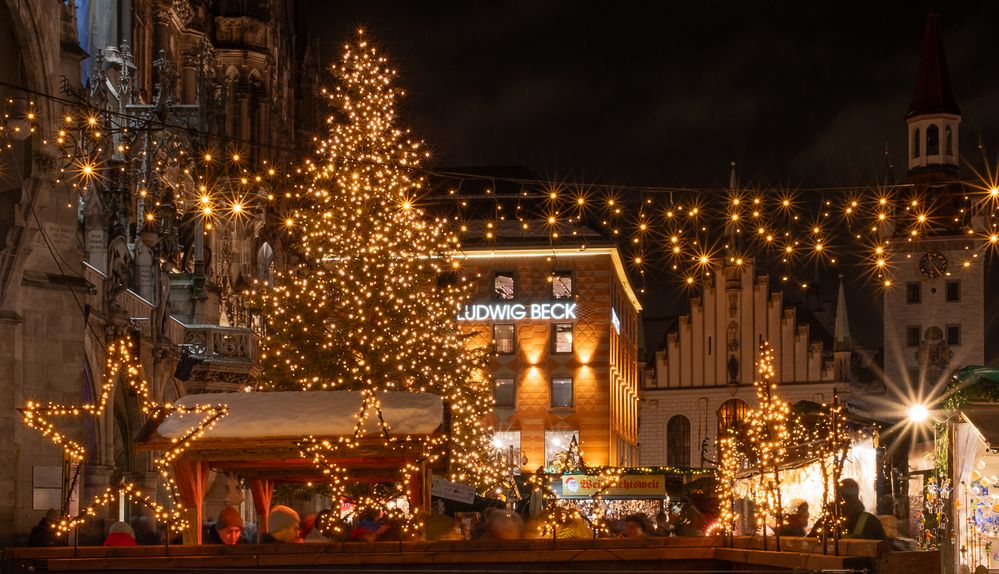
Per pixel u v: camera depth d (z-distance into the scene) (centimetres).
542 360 7700
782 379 9662
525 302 7731
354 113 3694
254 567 1202
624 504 4941
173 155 4216
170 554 1219
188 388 3925
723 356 9875
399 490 1802
